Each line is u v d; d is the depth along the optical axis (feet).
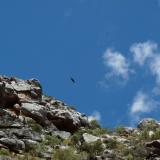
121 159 200.03
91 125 267.80
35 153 195.93
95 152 207.82
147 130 250.98
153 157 203.51
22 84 269.03
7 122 216.54
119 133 252.62
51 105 270.67
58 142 218.79
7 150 190.19
